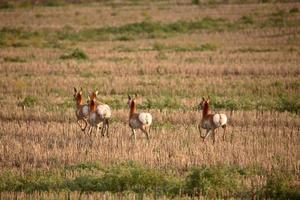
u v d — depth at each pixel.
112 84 123.00
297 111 99.88
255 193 61.56
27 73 137.12
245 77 128.75
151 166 70.50
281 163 70.94
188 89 117.25
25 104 106.19
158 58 152.88
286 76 129.75
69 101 108.19
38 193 61.28
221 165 70.12
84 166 70.56
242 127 89.75
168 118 95.38
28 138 85.12
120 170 66.38
